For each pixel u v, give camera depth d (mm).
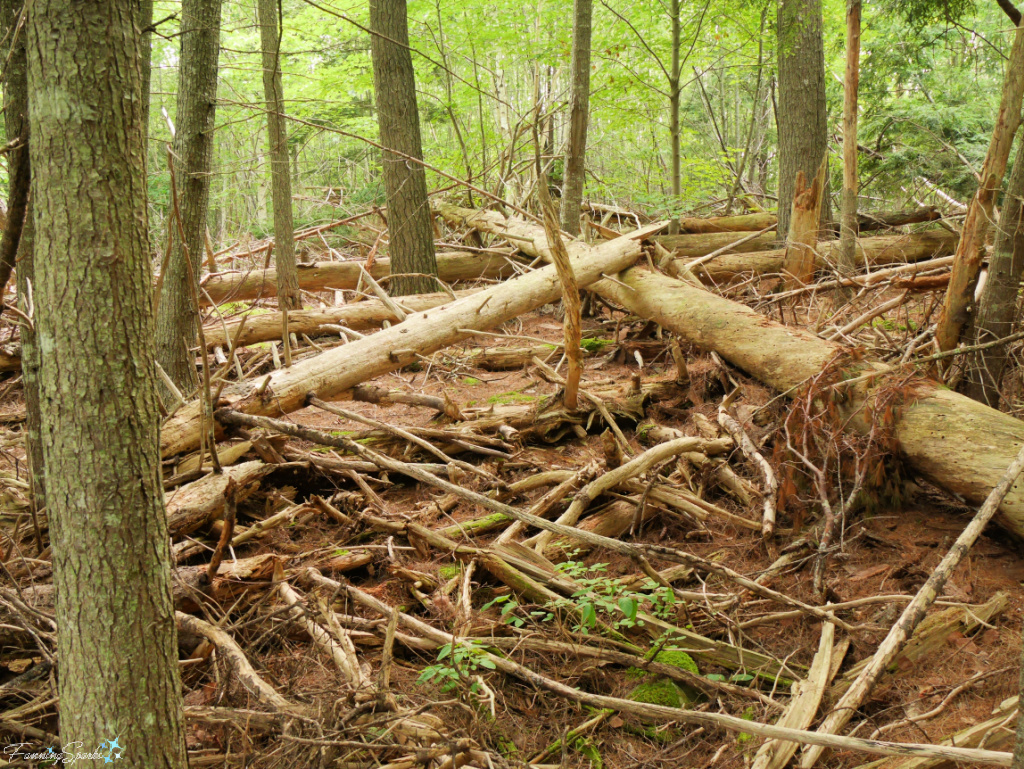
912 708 2615
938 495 4098
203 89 4773
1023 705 1545
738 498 4230
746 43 11117
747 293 7703
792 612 3121
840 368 4328
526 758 2494
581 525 3883
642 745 2609
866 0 9281
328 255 10797
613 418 5148
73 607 1635
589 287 7324
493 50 13000
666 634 2959
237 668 2635
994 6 11320
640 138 16875
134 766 1668
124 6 1562
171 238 3217
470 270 9000
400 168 7648
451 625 3119
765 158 16219
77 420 1580
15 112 2598
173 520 3584
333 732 2191
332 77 12102
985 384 4270
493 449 4906
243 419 4297
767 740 2451
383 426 4562
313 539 3947
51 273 1557
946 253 8219
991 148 4125
